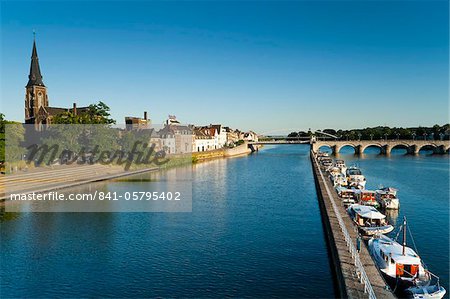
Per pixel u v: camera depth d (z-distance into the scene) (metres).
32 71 162.25
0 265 31.69
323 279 28.27
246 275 29.11
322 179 72.12
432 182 76.88
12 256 33.81
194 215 48.84
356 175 76.69
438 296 23.36
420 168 105.94
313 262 31.58
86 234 40.41
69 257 33.41
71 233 40.88
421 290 24.12
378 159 143.88
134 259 32.78
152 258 32.94
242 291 26.52
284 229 41.75
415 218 46.09
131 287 27.34
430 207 52.41
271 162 140.25
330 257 32.69
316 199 60.41
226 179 86.12
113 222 45.41
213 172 101.81
